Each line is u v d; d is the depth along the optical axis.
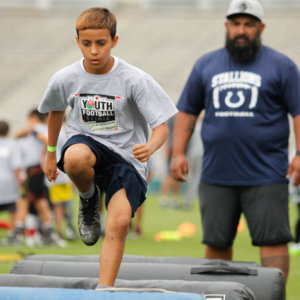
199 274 13.23
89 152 11.34
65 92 12.05
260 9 16.44
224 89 16.61
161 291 10.45
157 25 88.06
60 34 89.31
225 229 16.73
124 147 12.04
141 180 11.97
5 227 30.92
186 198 47.59
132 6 93.81
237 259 25.84
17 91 79.44
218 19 88.50
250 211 16.45
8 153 30.56
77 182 11.38
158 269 13.48
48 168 12.97
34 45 87.00
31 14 93.38
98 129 12.01
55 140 12.80
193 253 27.30
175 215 43.84
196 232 35.38
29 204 30.00
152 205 50.44
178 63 80.44
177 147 17.48
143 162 11.10
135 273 13.47
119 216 11.11
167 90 76.31
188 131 17.50
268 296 12.70
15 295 10.61
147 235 33.75
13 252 27.44
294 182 16.41
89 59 11.39
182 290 11.30
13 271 14.05
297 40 79.94
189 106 17.44
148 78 11.92
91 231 12.03
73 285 11.88
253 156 16.42
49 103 12.30
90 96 11.88
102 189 12.44
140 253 27.09
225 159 16.58
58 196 30.58
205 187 16.98
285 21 84.19
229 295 11.05
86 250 28.25
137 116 12.18
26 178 30.09
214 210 16.75
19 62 84.31
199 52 82.00
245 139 16.38
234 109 16.45
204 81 16.98
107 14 11.47
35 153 29.98
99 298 10.32
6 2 94.50
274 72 16.36
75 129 12.21
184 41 84.31
